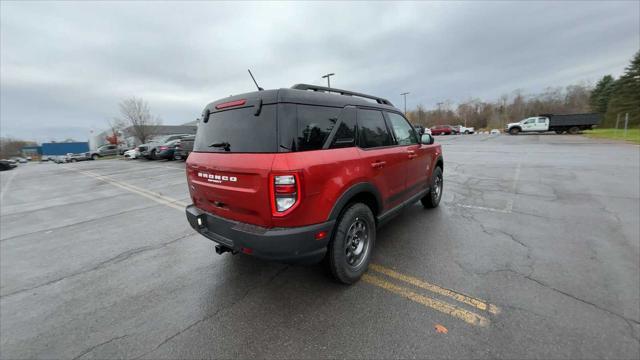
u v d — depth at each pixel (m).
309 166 2.21
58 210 6.69
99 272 3.29
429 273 2.86
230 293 2.70
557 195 5.64
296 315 2.33
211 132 2.80
